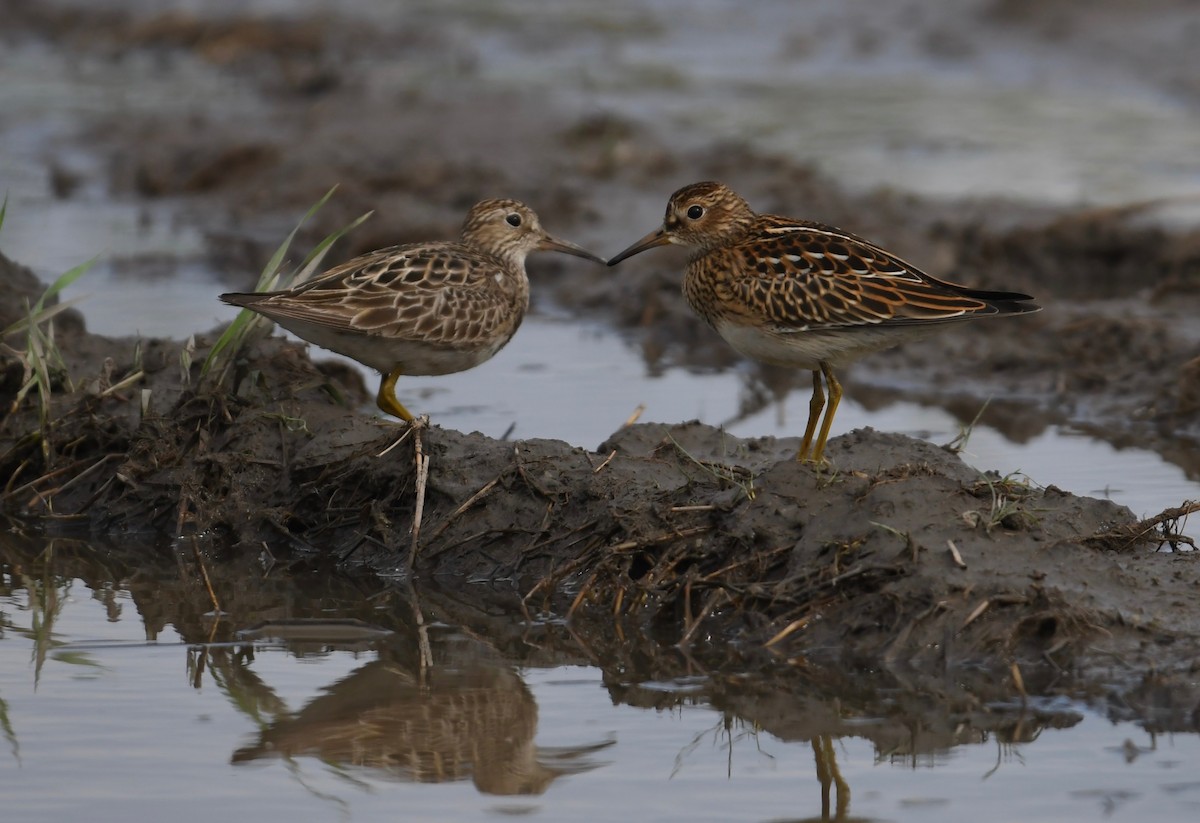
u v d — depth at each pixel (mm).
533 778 9078
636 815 8609
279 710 9977
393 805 8758
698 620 10930
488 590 11969
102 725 9727
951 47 33094
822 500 11414
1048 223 21422
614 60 33625
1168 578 10836
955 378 17391
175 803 8734
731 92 30703
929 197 23172
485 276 13742
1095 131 27297
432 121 27547
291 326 12781
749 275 12602
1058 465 14359
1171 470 14148
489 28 36781
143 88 31844
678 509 11625
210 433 13375
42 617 11547
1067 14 33031
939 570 10625
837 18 35844
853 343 12406
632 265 21062
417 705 10078
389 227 22203
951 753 9312
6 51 35719
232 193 25047
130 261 21484
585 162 25000
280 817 8578
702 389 16891
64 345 15156
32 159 27062
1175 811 8492
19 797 8766
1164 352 17219
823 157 25844
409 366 13469
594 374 17438
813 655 10531
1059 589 10461
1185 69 30000
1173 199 22406
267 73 33094
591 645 11000
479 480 12547
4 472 13789
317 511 12852
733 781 9016
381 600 11867
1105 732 9445
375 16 37562
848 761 9234
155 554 12789
